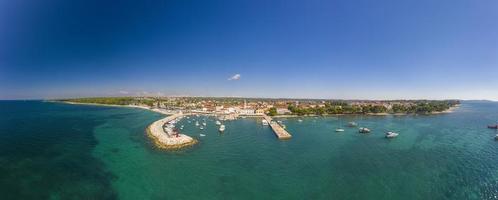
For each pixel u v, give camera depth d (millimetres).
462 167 74000
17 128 138625
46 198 53031
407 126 162125
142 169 71250
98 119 189500
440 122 185625
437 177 66250
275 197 55062
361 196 55719
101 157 82312
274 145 103750
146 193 56250
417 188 59406
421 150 95062
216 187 59844
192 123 175500
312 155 87375
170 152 90250
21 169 69500
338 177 66062
